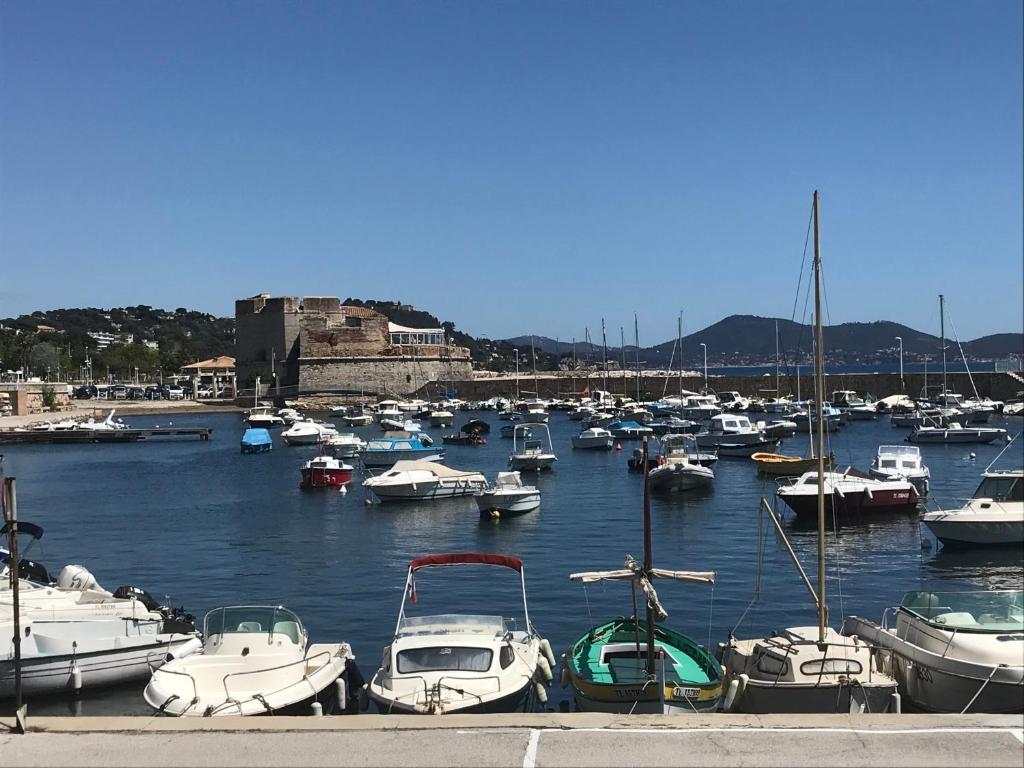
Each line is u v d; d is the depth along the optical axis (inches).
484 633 732.7
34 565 1034.1
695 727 410.3
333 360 5999.0
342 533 1610.5
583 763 373.7
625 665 716.7
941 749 378.9
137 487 2347.4
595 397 5615.2
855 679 636.7
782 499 1652.3
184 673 663.1
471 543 1487.5
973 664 645.3
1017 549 1354.6
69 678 775.1
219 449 3506.4
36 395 5231.3
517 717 427.5
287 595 1146.7
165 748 400.5
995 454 2822.3
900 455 1969.7
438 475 2027.6
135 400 6373.0
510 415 4803.2
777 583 1160.8
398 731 415.5
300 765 378.6
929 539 1457.9
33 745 406.6
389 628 983.0
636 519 1702.8
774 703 638.5
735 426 2994.6
